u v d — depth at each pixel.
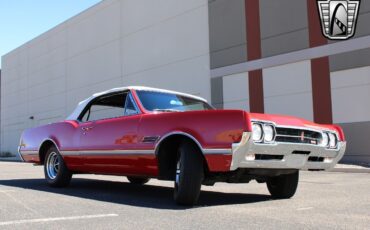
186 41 24.38
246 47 21.03
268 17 20.17
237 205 5.50
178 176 5.30
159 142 5.45
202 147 4.92
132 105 6.22
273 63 19.81
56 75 37.22
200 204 5.57
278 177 6.15
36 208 5.23
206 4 23.27
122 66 29.30
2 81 47.47
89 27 33.00
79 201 5.82
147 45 27.19
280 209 5.19
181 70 24.58
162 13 26.14
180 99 6.63
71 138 7.19
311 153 5.47
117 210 5.05
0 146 47.44
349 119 17.19
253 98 20.58
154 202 5.71
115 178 9.92
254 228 4.06
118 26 29.86
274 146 4.95
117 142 6.16
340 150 5.94
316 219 4.54
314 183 9.05
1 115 47.38
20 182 8.88
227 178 5.34
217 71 22.41
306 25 18.70
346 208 5.33
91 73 32.53
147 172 5.79
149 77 26.86
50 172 7.73
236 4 21.66
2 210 5.09
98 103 7.03
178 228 4.05
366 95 16.75
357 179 10.17
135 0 28.34
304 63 18.70
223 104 21.97
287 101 19.22
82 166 7.04
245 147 4.72
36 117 40.22
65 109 35.75
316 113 18.19
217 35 22.53
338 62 17.59
